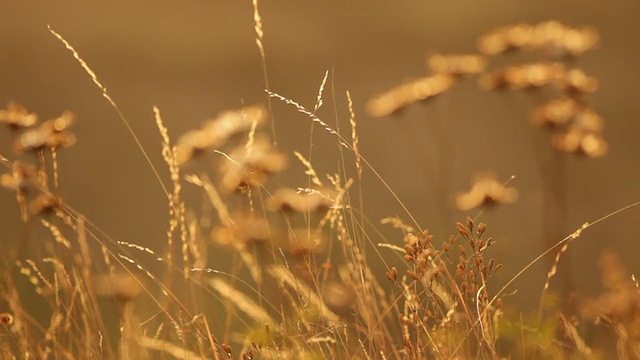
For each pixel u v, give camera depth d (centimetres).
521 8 4509
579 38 1419
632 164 2827
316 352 841
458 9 4472
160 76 3722
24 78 3700
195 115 3359
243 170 997
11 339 950
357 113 3334
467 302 834
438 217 1842
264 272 973
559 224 1497
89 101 3488
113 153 2970
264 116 1142
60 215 966
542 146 2630
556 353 984
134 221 2388
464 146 2973
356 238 923
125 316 916
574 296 1134
